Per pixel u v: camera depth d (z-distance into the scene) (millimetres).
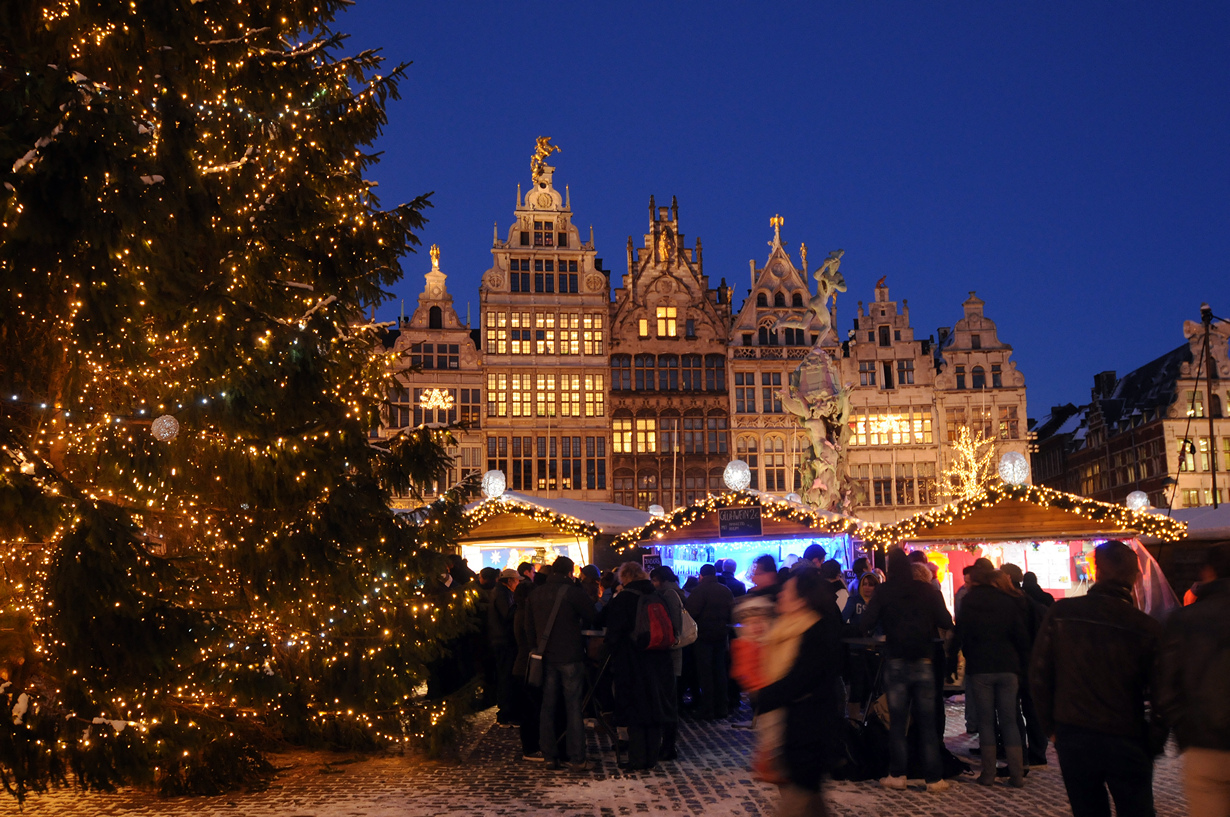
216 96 10766
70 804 9008
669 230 56500
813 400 27953
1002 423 56125
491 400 52969
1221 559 4949
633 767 10359
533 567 14461
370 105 12500
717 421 54844
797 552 21234
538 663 10516
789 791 5570
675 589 11406
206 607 9469
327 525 10047
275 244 11602
